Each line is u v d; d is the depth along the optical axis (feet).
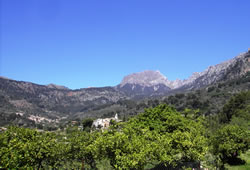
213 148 73.56
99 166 68.95
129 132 57.36
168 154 61.00
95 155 53.36
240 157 79.97
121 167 48.42
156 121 79.97
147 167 73.77
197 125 86.63
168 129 77.82
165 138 61.00
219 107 253.65
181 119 80.69
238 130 74.18
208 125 124.16
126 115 375.45
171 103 356.38
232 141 70.33
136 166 47.73
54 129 304.30
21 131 54.03
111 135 53.31
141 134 62.39
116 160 49.49
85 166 65.36
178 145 62.13
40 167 56.90
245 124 127.24
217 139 74.43
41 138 55.16
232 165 71.05
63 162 62.34
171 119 78.64
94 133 65.26
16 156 40.24
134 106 452.76
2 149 38.78
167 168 69.51
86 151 58.34
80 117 493.36
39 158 51.08
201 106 280.31
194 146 61.05
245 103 192.03
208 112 242.99
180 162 72.49
